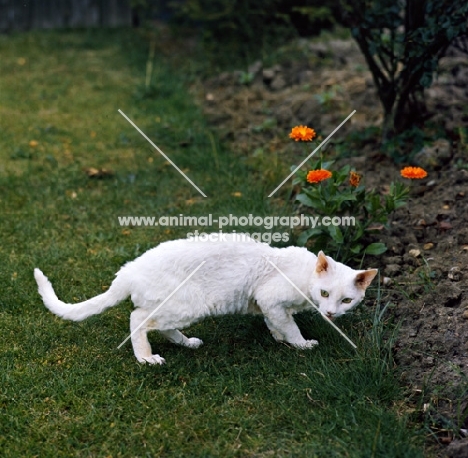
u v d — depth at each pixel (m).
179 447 1.68
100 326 2.05
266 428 1.72
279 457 1.65
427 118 2.86
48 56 4.27
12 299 2.13
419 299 2.05
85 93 3.67
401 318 2.01
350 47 3.70
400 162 2.66
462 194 2.41
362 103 3.12
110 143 3.10
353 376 1.83
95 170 2.82
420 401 1.74
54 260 2.30
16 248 2.37
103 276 2.24
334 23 4.00
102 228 2.49
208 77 3.81
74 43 4.52
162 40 4.50
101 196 2.68
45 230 2.46
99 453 1.68
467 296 2.01
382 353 1.90
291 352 1.94
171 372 1.88
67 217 2.55
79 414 1.77
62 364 1.92
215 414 1.76
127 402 1.80
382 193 2.51
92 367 1.91
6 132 3.18
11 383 1.85
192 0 4.01
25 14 4.88
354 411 1.74
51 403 1.80
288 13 3.97
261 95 3.43
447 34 2.38
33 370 1.89
